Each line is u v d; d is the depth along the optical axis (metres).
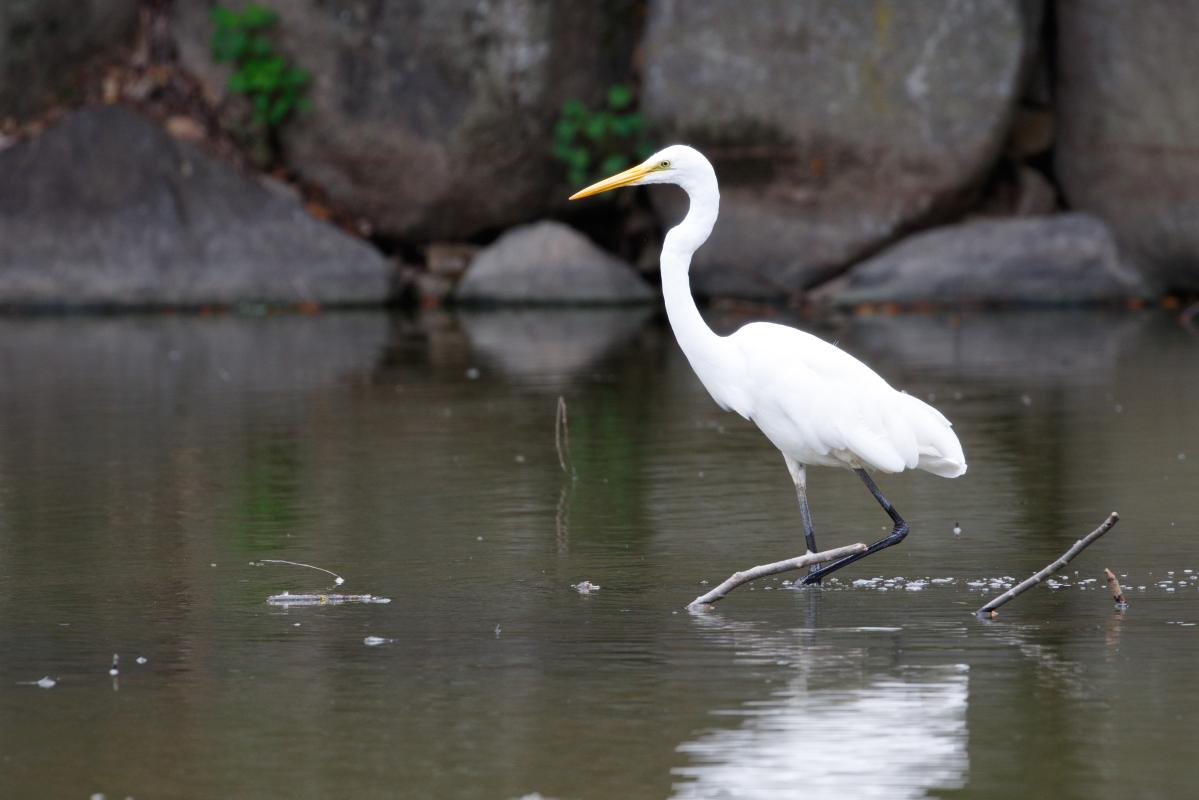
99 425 14.87
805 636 7.81
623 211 26.97
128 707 6.84
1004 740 6.28
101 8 26.92
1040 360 18.70
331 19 25.75
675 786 5.88
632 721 6.56
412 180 26.00
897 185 24.80
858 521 10.55
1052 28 25.95
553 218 26.92
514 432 14.34
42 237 25.34
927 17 24.42
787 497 11.40
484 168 25.81
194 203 25.83
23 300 25.11
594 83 25.97
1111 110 24.55
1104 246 24.50
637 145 25.97
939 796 5.76
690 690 6.95
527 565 9.43
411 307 25.95
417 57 25.62
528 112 25.52
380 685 7.10
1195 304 23.61
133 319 24.44
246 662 7.48
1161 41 24.00
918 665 7.27
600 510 11.00
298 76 25.91
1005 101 24.31
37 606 8.56
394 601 8.62
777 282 25.28
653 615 8.27
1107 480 11.62
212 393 16.94
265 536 10.28
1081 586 8.71
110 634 8.00
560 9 25.34
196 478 12.27
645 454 13.20
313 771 6.09
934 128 24.50
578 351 20.45
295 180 26.81
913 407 8.79
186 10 26.83
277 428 14.62
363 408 15.82
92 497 11.57
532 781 5.95
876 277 24.67
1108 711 6.58
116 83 27.00
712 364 9.35
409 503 11.30
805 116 24.89
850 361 8.94
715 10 25.16
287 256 25.72
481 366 19.02
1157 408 14.92
